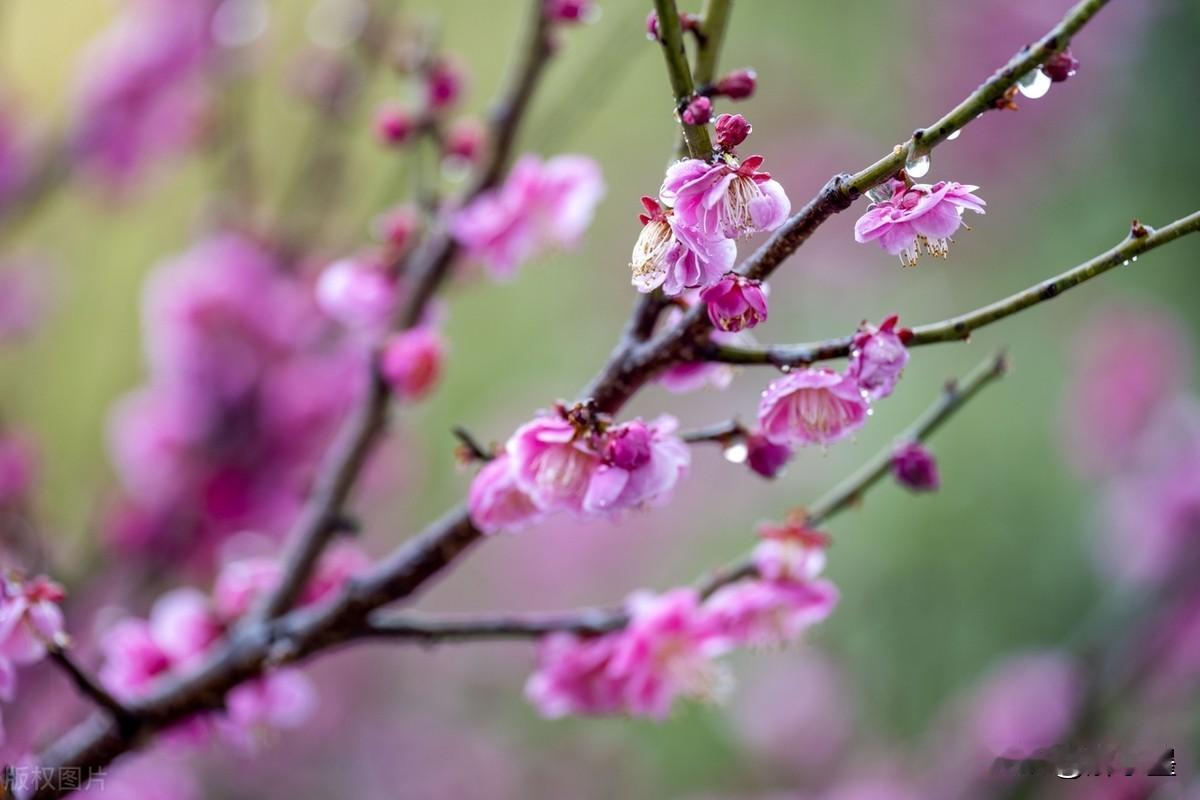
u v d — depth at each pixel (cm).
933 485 100
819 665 186
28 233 184
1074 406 188
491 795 185
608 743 188
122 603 138
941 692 184
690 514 208
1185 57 204
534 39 107
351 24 133
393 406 106
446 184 127
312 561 103
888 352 90
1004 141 212
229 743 105
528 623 100
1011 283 219
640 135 230
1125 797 135
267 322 143
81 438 178
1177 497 167
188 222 183
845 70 228
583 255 226
